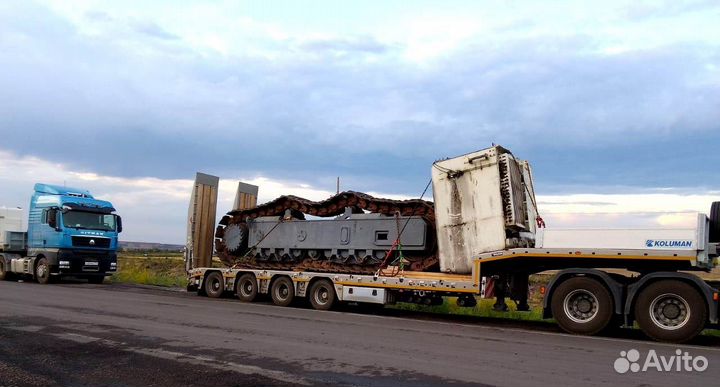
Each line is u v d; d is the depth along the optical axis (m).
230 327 10.72
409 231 15.09
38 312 12.35
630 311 10.47
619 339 10.32
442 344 9.23
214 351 8.31
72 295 16.67
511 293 12.72
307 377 6.83
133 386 6.41
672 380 6.90
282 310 14.42
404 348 8.78
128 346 8.61
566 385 6.55
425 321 12.70
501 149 13.51
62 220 22.44
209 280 18.06
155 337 9.42
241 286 17.06
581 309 10.92
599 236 10.96
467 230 13.55
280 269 17.62
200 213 19.77
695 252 10.09
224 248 19.44
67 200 22.88
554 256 11.39
